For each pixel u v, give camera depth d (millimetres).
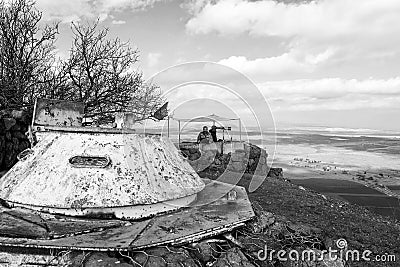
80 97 14758
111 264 3707
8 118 7062
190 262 3959
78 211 4617
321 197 9109
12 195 4910
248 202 5730
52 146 5203
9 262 3867
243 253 4477
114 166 4926
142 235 4211
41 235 4051
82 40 16047
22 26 14586
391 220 8609
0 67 13523
